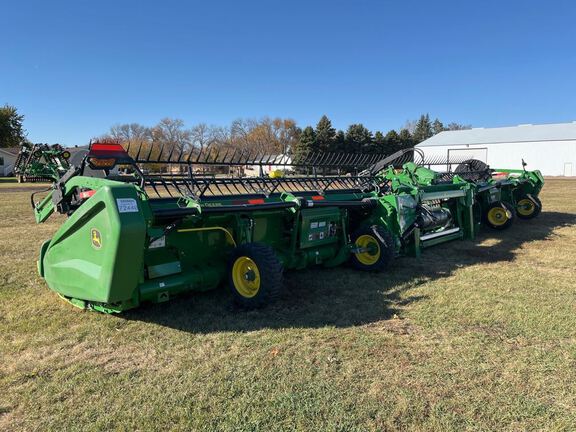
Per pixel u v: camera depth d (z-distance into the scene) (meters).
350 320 4.41
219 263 5.09
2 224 10.73
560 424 2.71
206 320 4.41
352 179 7.07
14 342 3.91
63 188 4.49
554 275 6.01
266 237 5.58
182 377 3.29
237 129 64.25
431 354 3.65
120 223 3.57
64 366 3.48
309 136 52.75
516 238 8.89
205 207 4.56
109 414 2.83
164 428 2.70
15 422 2.76
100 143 4.19
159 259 4.65
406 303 4.89
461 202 8.31
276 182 6.12
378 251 6.04
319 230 5.86
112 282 3.76
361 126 57.62
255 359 3.57
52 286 4.66
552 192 21.67
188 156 5.54
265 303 4.52
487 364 3.47
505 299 4.98
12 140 53.25
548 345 3.79
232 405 2.93
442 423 2.74
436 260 6.93
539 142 51.41
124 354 3.69
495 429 2.68
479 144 54.84
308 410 2.87
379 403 2.95
